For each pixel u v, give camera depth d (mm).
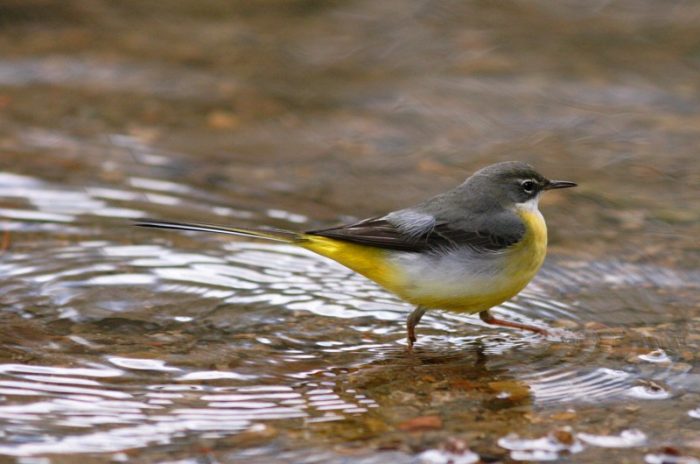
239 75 23375
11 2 26688
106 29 25750
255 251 14727
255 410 10203
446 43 25625
